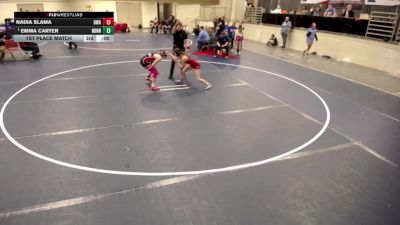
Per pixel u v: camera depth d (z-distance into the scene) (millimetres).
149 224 3562
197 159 5043
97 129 6039
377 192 4352
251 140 5809
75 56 13242
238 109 7430
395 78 11305
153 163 4875
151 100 7824
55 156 4977
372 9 15281
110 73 10445
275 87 9438
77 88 8641
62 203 3865
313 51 16203
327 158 5242
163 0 19328
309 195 4219
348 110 7672
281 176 4648
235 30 16047
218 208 3881
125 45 16875
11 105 7168
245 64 12719
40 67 10984
